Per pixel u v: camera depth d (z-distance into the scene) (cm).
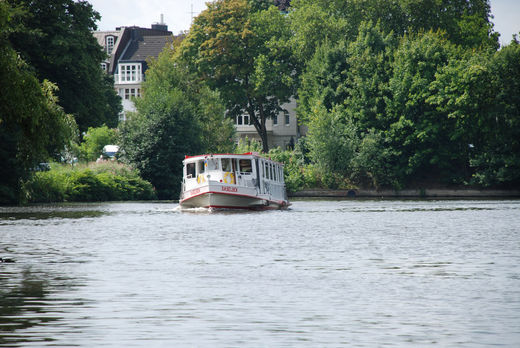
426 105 16538
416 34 18412
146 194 14112
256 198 9125
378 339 1861
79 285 2720
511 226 6100
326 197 16525
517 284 2772
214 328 1981
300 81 19762
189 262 3478
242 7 19738
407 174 16688
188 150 15250
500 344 1814
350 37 19562
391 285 2745
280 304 2342
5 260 3556
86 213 8094
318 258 3656
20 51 10531
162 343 1814
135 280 2861
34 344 1798
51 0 11056
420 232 5422
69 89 11481
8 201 10100
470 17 19488
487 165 16075
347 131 16925
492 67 15650
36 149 5888
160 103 15300
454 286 2722
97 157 16550
